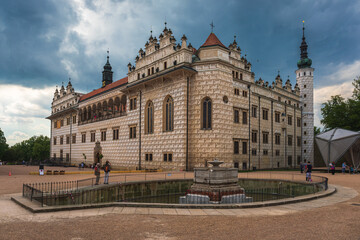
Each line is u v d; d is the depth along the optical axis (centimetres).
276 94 6388
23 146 16612
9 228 1105
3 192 2195
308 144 7200
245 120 5269
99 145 6962
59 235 1008
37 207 1449
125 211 1427
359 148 4738
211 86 4434
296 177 3559
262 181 3247
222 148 4356
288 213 1362
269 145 5944
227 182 1941
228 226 1126
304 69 7475
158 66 5128
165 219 1252
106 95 6950
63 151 8994
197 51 4788
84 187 2453
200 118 4450
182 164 4441
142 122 5441
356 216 1283
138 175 3678
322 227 1095
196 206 1499
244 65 5394
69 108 8462
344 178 3359
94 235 1008
